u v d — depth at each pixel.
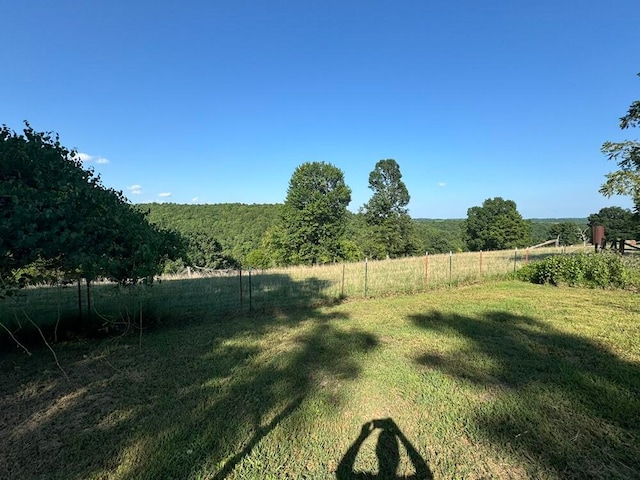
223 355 5.37
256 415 3.59
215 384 4.33
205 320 7.63
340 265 17.88
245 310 8.51
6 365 4.99
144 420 3.52
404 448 3.05
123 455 2.98
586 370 4.66
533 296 10.01
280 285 11.65
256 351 5.56
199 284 11.70
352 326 6.97
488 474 2.73
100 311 7.21
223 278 13.52
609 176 12.77
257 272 15.56
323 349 5.59
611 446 3.05
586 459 2.88
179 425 3.42
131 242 5.12
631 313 7.72
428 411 3.65
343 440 3.17
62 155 5.15
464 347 5.59
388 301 9.48
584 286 11.38
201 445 3.10
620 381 4.30
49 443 3.16
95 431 3.34
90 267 4.78
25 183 4.35
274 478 2.69
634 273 10.94
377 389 4.16
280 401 3.88
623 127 13.10
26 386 4.32
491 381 4.35
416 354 5.32
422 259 19.78
